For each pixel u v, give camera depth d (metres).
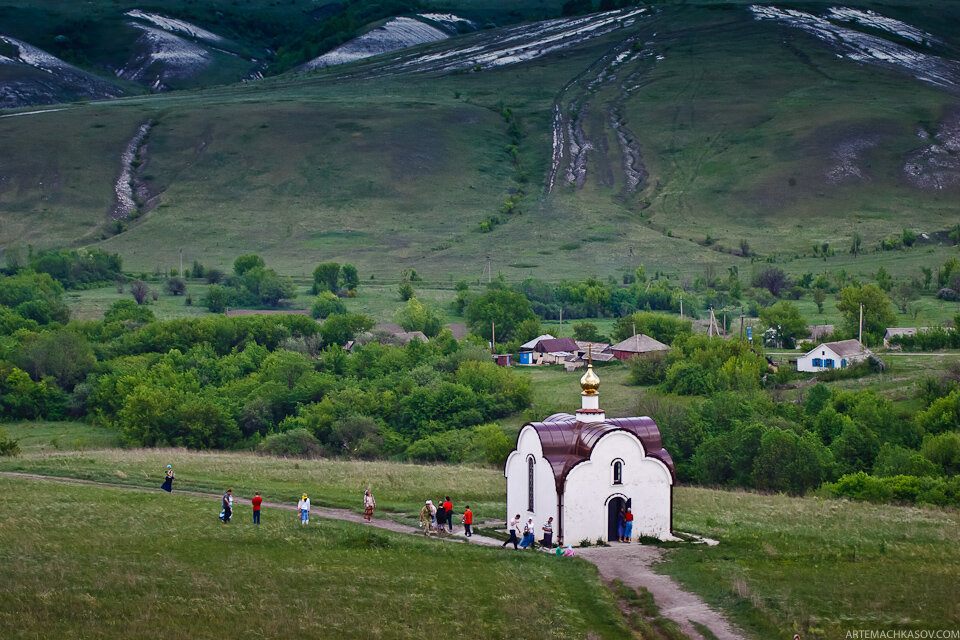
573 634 57.88
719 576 68.25
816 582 68.06
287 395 186.25
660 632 58.47
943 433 140.00
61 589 61.75
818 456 127.56
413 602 62.53
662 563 71.25
